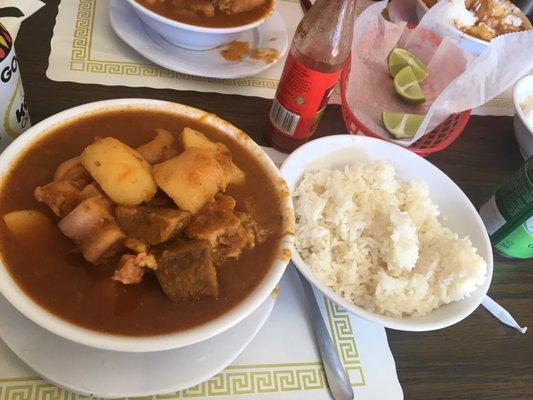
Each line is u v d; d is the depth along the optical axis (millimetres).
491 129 485
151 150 270
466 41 509
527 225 361
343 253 337
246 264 256
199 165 249
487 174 445
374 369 304
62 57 387
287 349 294
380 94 477
